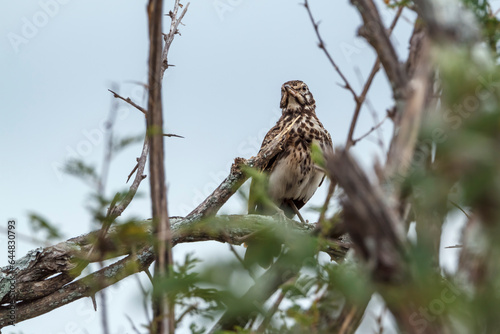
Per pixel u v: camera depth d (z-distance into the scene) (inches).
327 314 185.3
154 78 195.3
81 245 364.5
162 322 186.9
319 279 181.2
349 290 157.5
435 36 146.2
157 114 195.2
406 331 140.3
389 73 166.1
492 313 141.2
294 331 187.0
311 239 180.5
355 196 142.1
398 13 208.2
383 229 140.6
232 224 202.1
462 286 151.4
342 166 143.6
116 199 211.3
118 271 329.7
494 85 139.6
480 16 183.0
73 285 361.1
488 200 130.0
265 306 190.7
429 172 149.0
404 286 139.5
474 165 129.0
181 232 203.2
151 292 187.2
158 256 189.6
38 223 197.6
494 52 180.5
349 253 193.2
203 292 182.9
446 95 144.6
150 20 195.9
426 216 166.7
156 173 194.4
